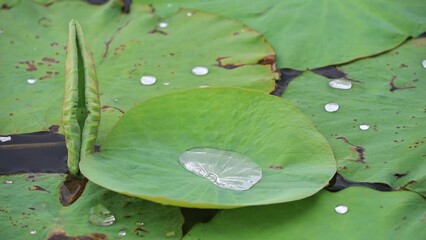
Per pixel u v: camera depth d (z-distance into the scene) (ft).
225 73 3.84
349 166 3.37
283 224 3.14
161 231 3.14
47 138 3.56
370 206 3.19
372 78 3.81
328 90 3.76
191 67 3.89
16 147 3.52
